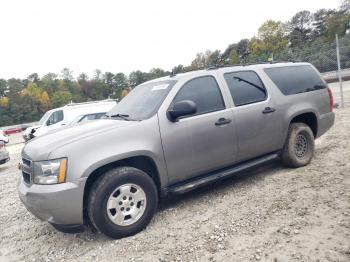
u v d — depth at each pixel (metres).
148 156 4.09
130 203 3.94
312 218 3.73
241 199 4.63
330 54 14.47
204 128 4.53
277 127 5.31
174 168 4.32
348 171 5.09
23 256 4.02
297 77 5.85
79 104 16.00
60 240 4.29
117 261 3.45
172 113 4.26
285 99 5.47
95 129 4.13
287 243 3.29
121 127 4.08
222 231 3.75
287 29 99.75
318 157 6.16
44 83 122.69
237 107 4.90
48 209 3.65
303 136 5.72
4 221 5.37
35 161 3.81
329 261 2.90
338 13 86.50
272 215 3.96
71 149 3.74
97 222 3.76
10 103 95.75
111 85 127.62
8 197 6.85
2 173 10.32
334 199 4.14
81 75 137.12
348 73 18.70
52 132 4.57
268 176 5.47
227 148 4.75
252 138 5.01
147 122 4.20
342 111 11.60
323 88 6.11
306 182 4.89
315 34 96.12
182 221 4.19
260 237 3.49
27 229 4.88
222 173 4.82
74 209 3.67
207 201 4.76
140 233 4.00
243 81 5.16
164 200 5.05
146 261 3.36
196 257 3.29
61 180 3.66
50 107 108.38
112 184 3.80
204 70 4.94
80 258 3.68
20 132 45.38
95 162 3.76
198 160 4.51
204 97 4.71
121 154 3.89
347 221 3.54
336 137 7.66
